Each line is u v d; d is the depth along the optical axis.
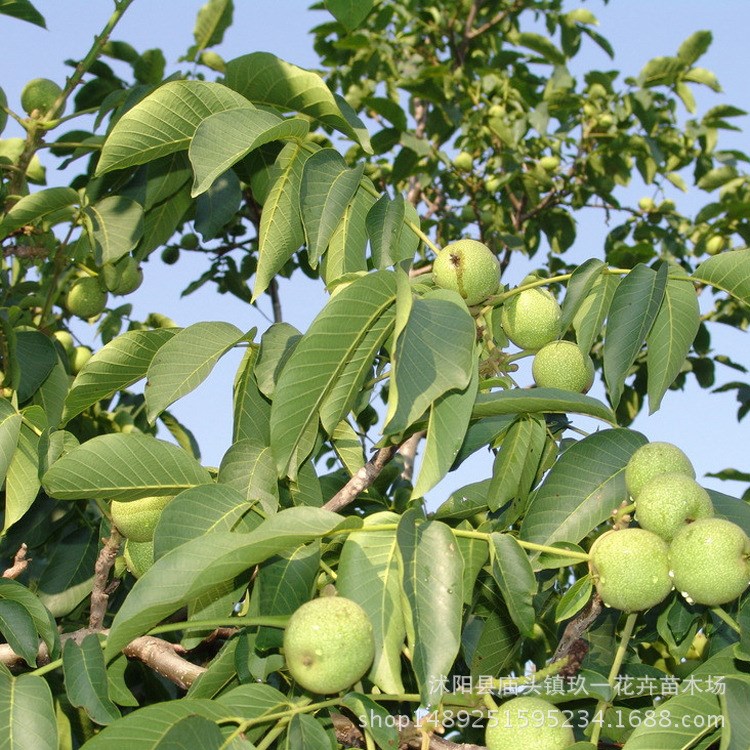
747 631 1.75
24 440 2.17
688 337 2.10
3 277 3.10
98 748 1.38
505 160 5.24
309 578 1.71
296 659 1.53
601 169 5.34
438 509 2.22
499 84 5.38
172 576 1.56
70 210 2.74
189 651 2.30
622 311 2.02
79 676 1.64
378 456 2.02
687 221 5.36
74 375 3.37
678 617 1.91
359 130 2.31
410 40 5.72
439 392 1.64
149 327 3.62
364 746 1.81
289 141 2.15
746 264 2.05
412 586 1.62
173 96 2.09
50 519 2.65
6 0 2.88
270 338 2.16
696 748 1.56
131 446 1.94
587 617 1.80
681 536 1.75
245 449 2.08
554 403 1.84
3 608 1.79
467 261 2.08
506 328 2.23
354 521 1.66
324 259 2.28
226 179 2.78
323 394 1.77
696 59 5.23
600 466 2.01
